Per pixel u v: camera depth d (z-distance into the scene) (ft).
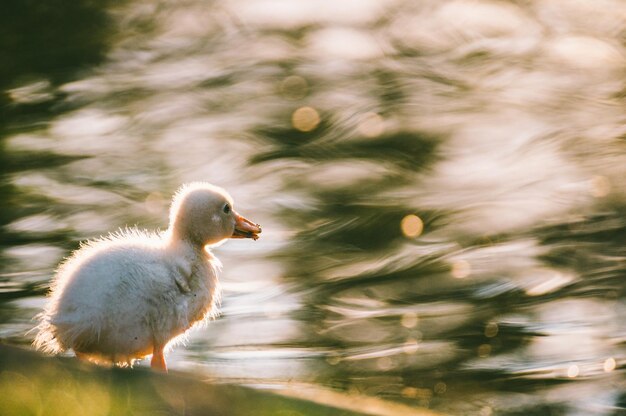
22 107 87.04
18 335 42.75
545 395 39.78
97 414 20.97
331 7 119.65
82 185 66.64
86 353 30.40
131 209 62.13
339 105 87.66
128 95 90.89
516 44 106.22
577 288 49.34
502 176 68.90
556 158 72.28
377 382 40.70
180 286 32.12
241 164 72.74
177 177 69.41
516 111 84.64
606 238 56.24
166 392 22.17
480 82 94.84
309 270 52.49
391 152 75.66
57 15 110.32
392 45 107.76
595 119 82.17
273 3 121.39
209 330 44.70
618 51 102.89
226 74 97.55
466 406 39.42
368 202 63.93
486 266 52.60
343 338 44.39
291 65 100.78
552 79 94.68
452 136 78.64
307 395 24.23
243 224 35.40
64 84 93.97
